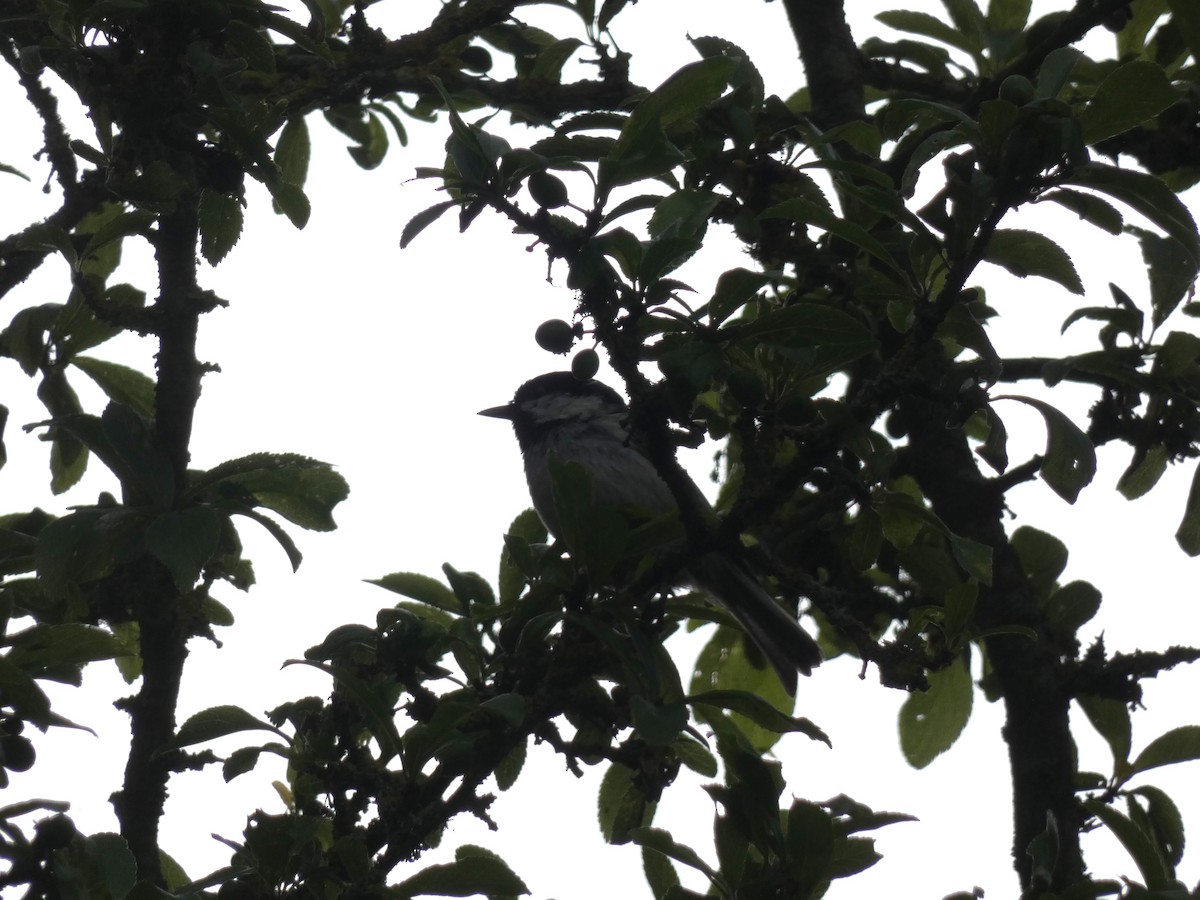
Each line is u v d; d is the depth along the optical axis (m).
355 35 8.34
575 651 5.79
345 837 5.24
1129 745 6.82
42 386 7.38
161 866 6.23
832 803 5.53
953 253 5.34
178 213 6.81
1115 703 6.86
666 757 6.02
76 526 5.84
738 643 8.19
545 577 5.75
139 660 7.50
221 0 6.42
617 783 6.71
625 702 6.09
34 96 6.98
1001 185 5.14
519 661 5.77
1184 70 8.98
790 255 6.70
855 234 5.42
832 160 5.79
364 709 5.62
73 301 7.17
